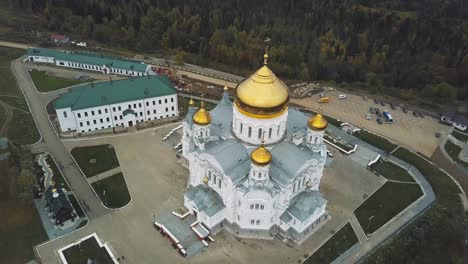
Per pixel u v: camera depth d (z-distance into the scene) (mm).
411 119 123125
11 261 72250
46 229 78438
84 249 74938
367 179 95438
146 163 97062
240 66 157875
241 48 161000
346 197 89750
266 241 78625
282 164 76062
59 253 73750
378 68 161625
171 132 106875
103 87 107562
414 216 85250
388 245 78250
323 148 83500
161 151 101375
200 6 193500
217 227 80000
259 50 161125
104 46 166750
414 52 174125
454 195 92125
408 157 104062
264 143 79250
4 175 89812
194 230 78875
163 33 174750
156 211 83750
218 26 179250
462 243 82625
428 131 117312
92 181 90812
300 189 80312
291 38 175875
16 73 135375
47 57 140875
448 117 120312
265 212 75812
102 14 183375
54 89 127312
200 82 139125
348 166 99375
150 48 167250
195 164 83312
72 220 80375
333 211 85750
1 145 97750
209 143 82938
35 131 106750
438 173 98938
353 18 198000
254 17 186875
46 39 164125
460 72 155875
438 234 81875
